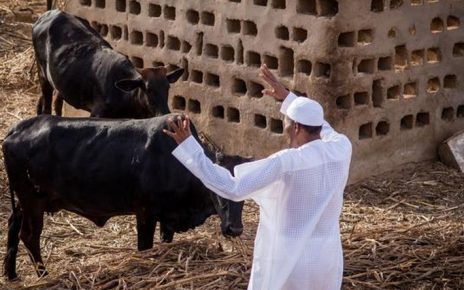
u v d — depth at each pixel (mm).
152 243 9609
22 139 9586
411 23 12312
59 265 10180
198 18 13086
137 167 9266
